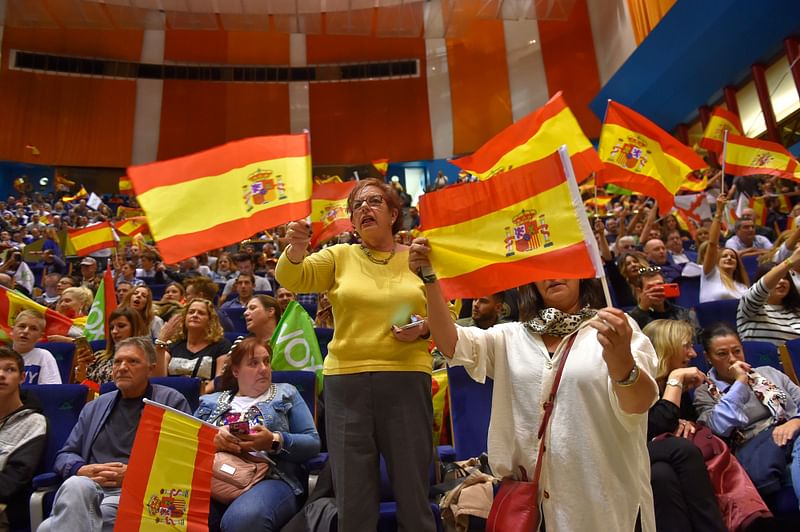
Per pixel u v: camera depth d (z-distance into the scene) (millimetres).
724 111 7074
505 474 1727
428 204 1860
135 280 7680
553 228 1700
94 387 3449
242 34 19125
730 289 4562
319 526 2066
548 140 3939
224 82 18984
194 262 8977
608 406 1584
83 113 18047
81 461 2570
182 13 15477
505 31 18078
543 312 1775
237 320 5523
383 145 18516
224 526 2178
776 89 11281
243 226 2025
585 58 16766
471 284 1751
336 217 5508
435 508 2170
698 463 2193
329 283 2047
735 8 10352
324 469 2391
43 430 2744
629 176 4773
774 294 3680
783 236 5242
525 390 1696
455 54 18578
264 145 2146
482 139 17781
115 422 2725
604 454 1563
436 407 3119
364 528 1750
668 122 14312
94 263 7723
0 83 17469
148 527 2062
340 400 1876
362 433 1832
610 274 4789
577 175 3789
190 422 2219
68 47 18172
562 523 1535
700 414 2660
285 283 1966
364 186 2156
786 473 2299
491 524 1601
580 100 16547
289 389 2748
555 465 1583
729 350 2791
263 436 2404
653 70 13086
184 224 2010
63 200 16859
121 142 18125
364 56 19062
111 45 18484
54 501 2215
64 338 4422
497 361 1806
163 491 2115
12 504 2525
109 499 2361
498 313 3641
